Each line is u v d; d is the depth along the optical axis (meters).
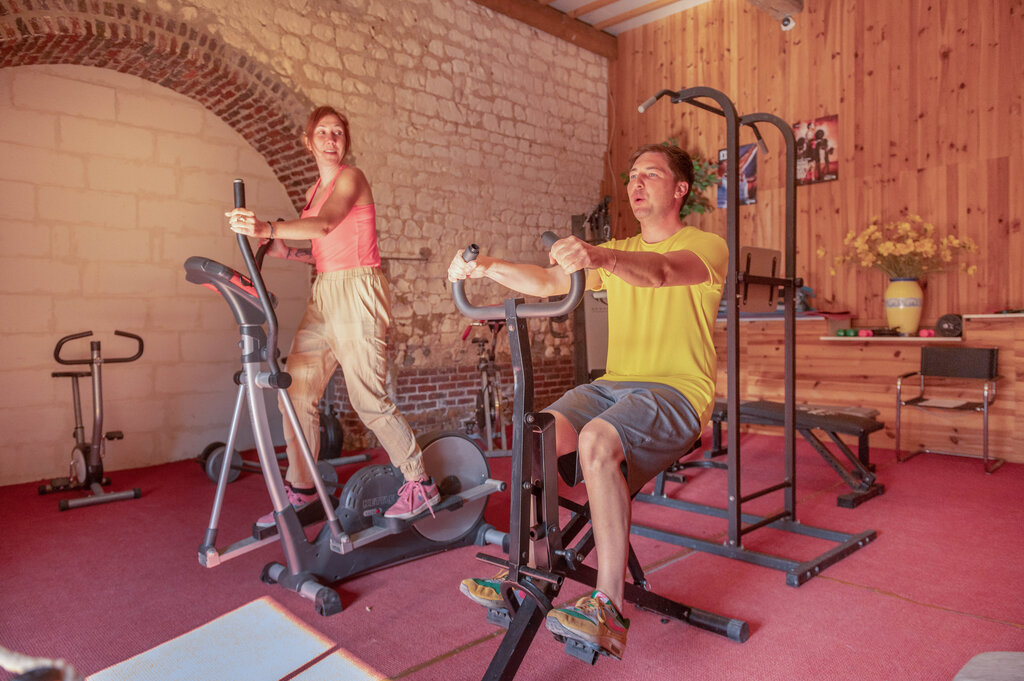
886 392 5.31
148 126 5.11
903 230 5.11
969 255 5.20
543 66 6.91
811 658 2.09
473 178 6.31
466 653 2.14
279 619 2.40
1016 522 3.43
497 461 5.05
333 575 2.65
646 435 1.84
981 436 4.96
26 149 4.60
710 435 5.95
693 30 6.87
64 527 3.55
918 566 2.85
